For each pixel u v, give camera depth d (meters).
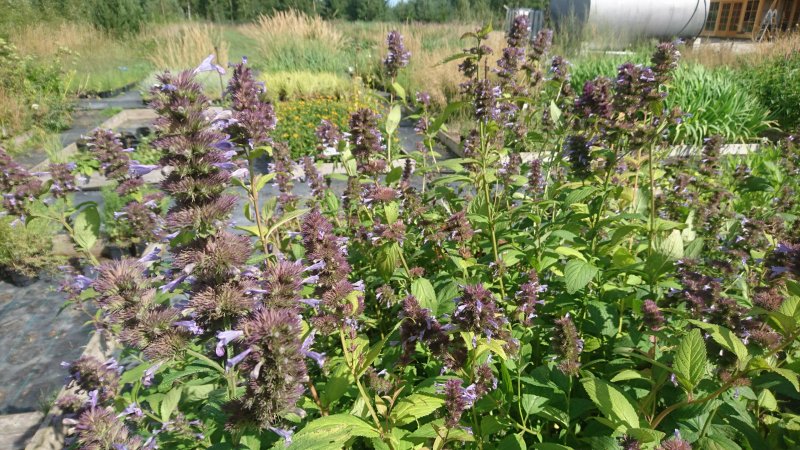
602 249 3.39
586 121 3.85
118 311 2.23
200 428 2.62
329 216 4.59
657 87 3.42
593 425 2.54
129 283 2.21
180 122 2.12
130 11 31.73
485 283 3.21
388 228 3.24
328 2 56.06
